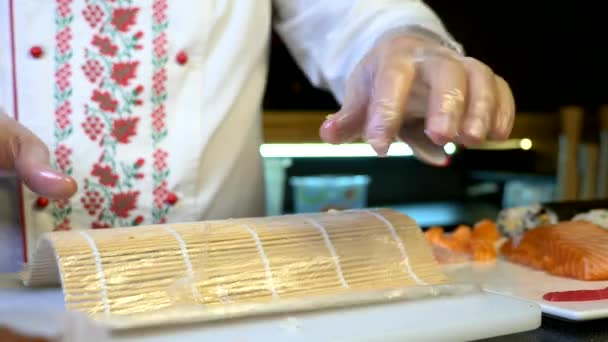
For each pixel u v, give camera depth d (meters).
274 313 0.75
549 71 2.22
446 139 0.72
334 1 0.97
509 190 2.17
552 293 0.85
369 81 0.78
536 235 0.98
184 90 0.99
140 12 0.97
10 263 0.94
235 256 0.78
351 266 0.80
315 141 1.97
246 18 1.00
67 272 0.73
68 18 0.95
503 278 0.93
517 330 0.77
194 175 0.98
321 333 0.73
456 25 2.08
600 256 0.91
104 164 0.96
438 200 2.29
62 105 0.95
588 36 2.24
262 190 1.05
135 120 0.97
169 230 0.79
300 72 1.92
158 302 0.74
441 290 0.80
